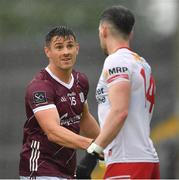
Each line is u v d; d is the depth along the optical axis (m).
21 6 44.03
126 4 38.84
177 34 38.59
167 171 35.28
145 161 15.88
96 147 15.41
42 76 17.50
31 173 17.64
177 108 37.44
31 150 17.64
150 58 38.56
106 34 16.23
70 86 17.64
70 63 17.38
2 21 44.94
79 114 17.88
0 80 37.72
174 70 38.16
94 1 41.38
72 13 42.50
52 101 17.25
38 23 42.59
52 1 43.03
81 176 15.84
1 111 37.38
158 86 38.00
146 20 38.72
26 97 17.44
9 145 37.00
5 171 36.78
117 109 15.42
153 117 37.31
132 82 15.89
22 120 37.22
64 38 17.31
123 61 15.83
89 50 37.62
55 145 17.53
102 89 16.02
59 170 17.67
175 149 35.78
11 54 38.03
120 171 15.82
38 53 38.12
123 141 15.84
